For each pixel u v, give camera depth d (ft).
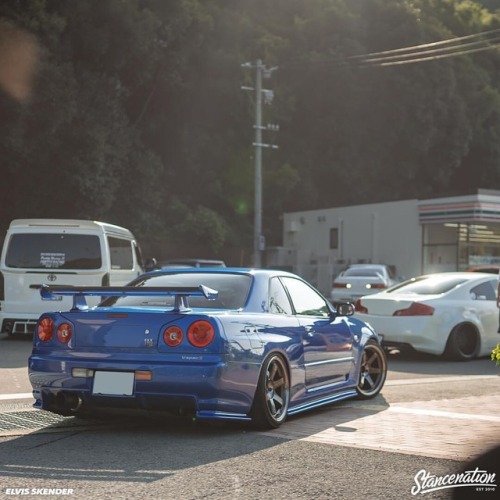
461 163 238.89
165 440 27.45
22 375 44.47
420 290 59.06
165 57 173.37
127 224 170.71
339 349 34.55
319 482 22.00
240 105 199.52
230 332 27.35
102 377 27.61
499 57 246.27
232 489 21.25
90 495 20.61
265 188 208.54
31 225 65.10
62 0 144.05
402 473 22.94
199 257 180.55
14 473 22.86
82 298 29.25
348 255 173.68
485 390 41.11
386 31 217.15
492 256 159.22
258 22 222.28
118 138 156.46
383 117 214.28
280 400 29.86
